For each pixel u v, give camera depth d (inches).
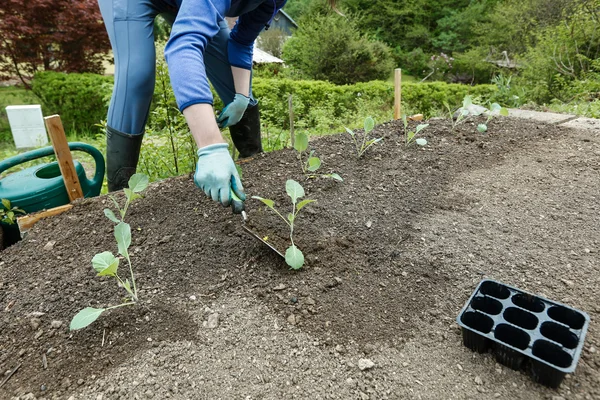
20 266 73.3
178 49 60.7
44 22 358.6
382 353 53.2
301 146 97.7
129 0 85.1
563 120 150.3
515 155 115.0
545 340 48.0
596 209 84.5
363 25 860.0
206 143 60.3
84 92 334.0
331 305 61.0
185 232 79.5
